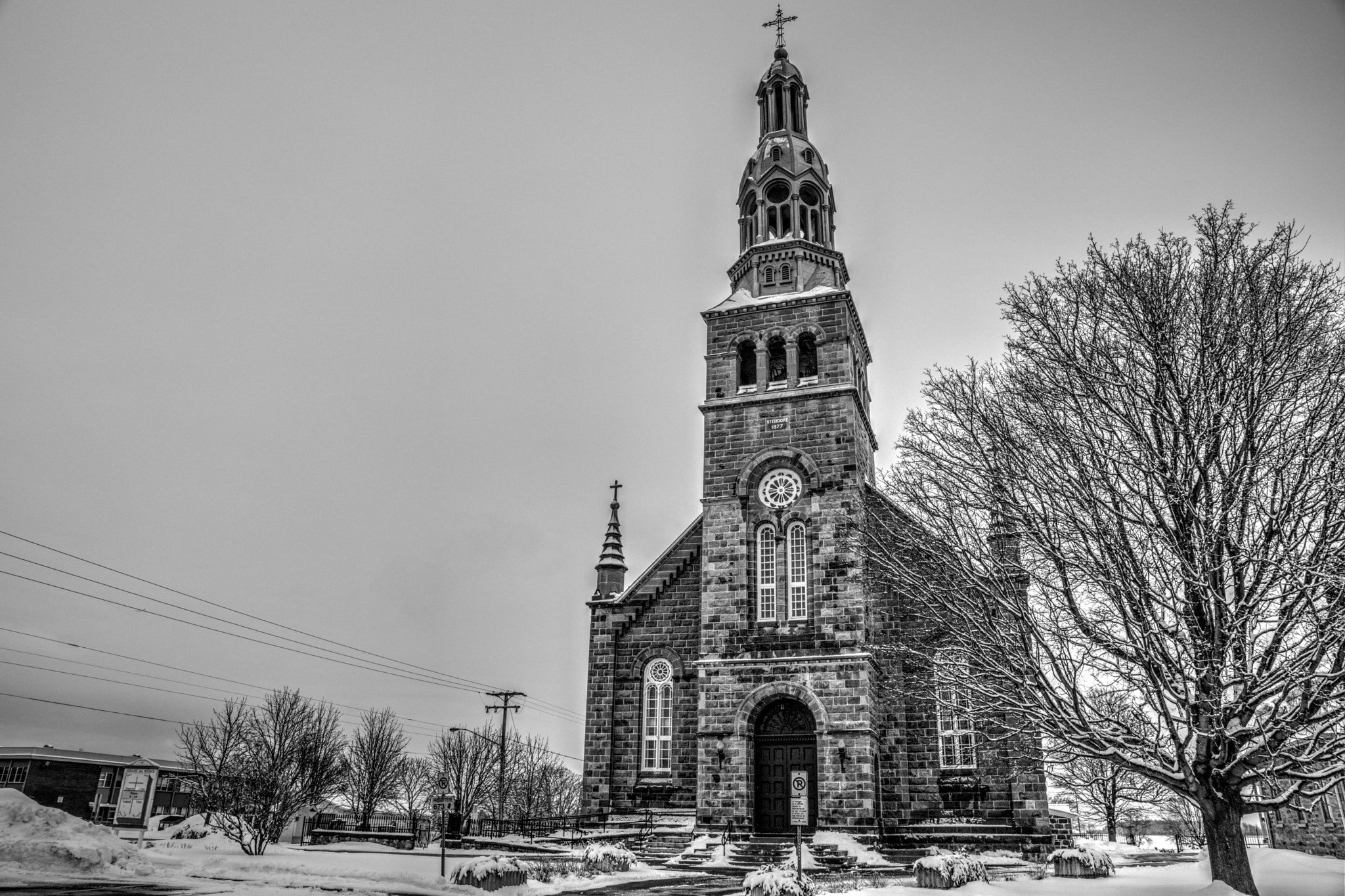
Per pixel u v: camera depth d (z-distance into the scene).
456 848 41.22
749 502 42.34
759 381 44.00
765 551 41.94
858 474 41.53
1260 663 21.59
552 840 39.16
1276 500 21.64
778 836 37.12
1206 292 22.34
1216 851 21.14
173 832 53.50
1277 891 23.02
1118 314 23.61
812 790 38.31
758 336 44.88
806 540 41.09
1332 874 27.12
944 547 24.91
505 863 26.45
